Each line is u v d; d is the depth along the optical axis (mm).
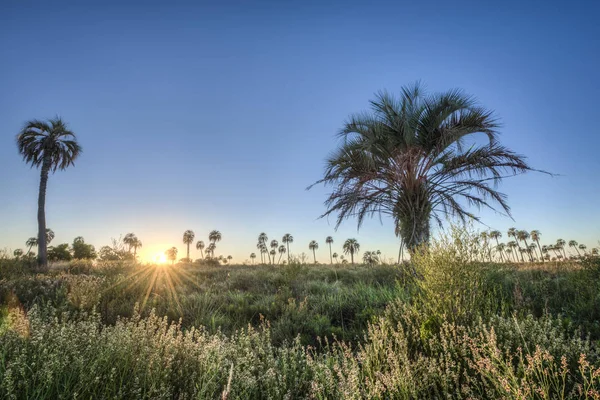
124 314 5793
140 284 7984
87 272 12203
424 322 4105
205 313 6000
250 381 2668
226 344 3688
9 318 3525
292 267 11180
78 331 3209
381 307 6098
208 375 2783
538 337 3309
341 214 11102
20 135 22328
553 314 5152
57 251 41531
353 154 10586
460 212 9953
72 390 2350
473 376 2996
